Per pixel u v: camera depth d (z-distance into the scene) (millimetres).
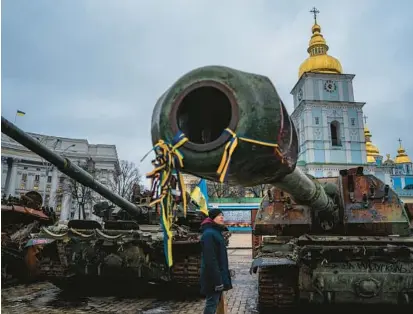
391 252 5902
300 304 6863
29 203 12453
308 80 52469
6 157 61438
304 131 51219
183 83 2844
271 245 6980
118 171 60094
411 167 81062
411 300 5977
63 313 7250
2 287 10086
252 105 2711
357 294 6023
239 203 39406
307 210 7828
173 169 2842
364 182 7543
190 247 8297
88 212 54469
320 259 6090
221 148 2674
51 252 8914
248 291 9508
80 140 67562
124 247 8188
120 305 7883
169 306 7781
